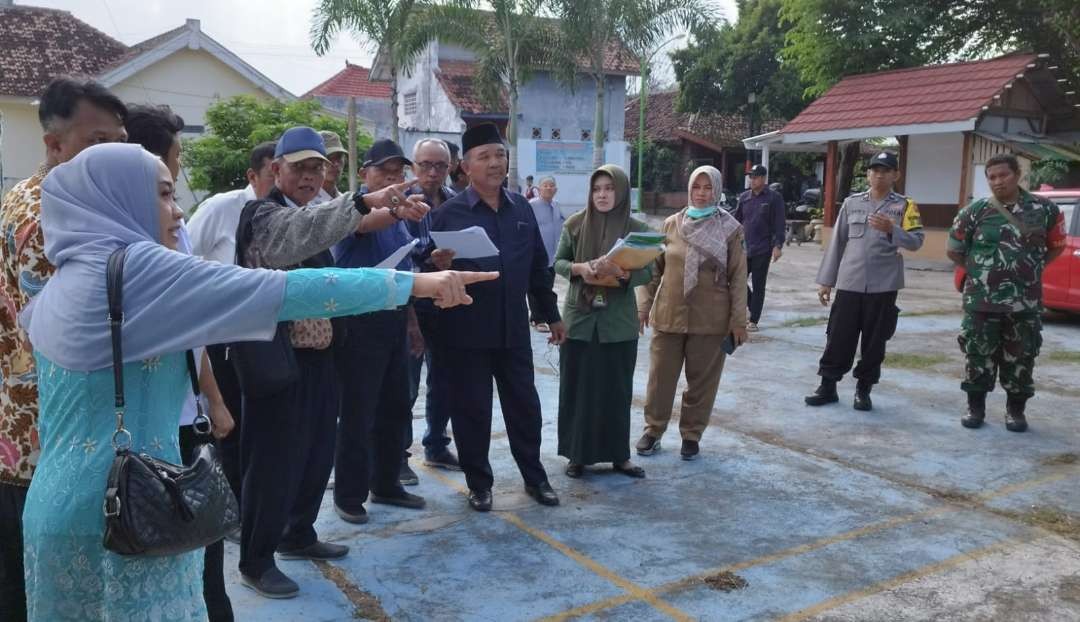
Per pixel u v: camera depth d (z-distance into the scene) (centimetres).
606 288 477
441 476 503
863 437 576
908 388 711
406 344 436
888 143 2717
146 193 199
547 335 950
